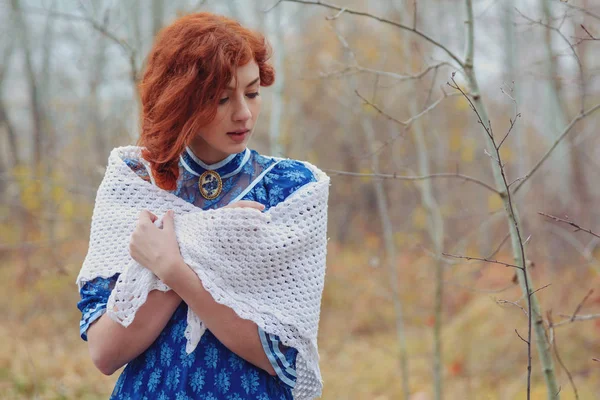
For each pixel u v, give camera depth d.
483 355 6.82
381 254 9.59
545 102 8.28
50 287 6.61
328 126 12.38
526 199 7.81
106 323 1.83
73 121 9.52
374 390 6.42
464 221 8.16
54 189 6.30
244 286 1.82
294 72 9.85
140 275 1.82
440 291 4.84
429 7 8.72
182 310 1.85
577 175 8.10
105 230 1.94
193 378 1.80
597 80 5.96
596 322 6.39
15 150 10.65
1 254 7.70
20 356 5.75
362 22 8.55
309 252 1.88
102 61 6.95
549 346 2.62
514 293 7.48
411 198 11.46
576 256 7.64
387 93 7.80
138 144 2.01
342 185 13.06
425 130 8.42
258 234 1.81
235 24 1.88
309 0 2.86
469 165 10.26
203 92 1.78
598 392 5.61
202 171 1.96
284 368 1.83
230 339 1.78
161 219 1.87
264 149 11.48
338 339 8.02
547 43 5.59
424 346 7.49
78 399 5.14
